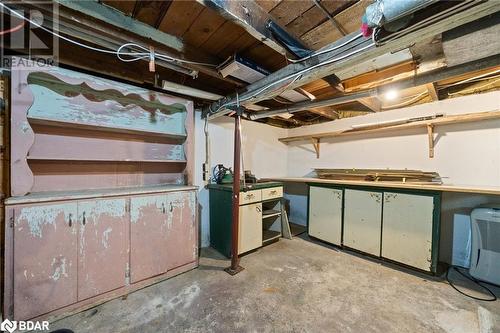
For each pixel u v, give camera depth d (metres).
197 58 1.76
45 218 1.51
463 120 2.21
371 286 1.97
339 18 1.37
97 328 1.48
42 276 1.50
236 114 2.37
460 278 2.11
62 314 1.56
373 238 2.53
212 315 1.60
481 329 1.45
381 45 1.16
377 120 3.03
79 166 2.04
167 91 2.46
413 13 0.95
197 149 2.89
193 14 1.35
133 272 1.89
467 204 2.31
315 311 1.64
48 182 1.88
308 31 1.49
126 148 2.30
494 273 1.97
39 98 1.80
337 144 3.50
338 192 2.86
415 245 2.22
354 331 1.45
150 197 2.00
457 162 2.37
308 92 2.46
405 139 2.76
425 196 2.16
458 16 0.93
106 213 1.76
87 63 1.84
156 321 1.54
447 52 1.29
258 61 1.93
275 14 1.32
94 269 1.70
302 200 4.02
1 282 1.46
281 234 3.30
